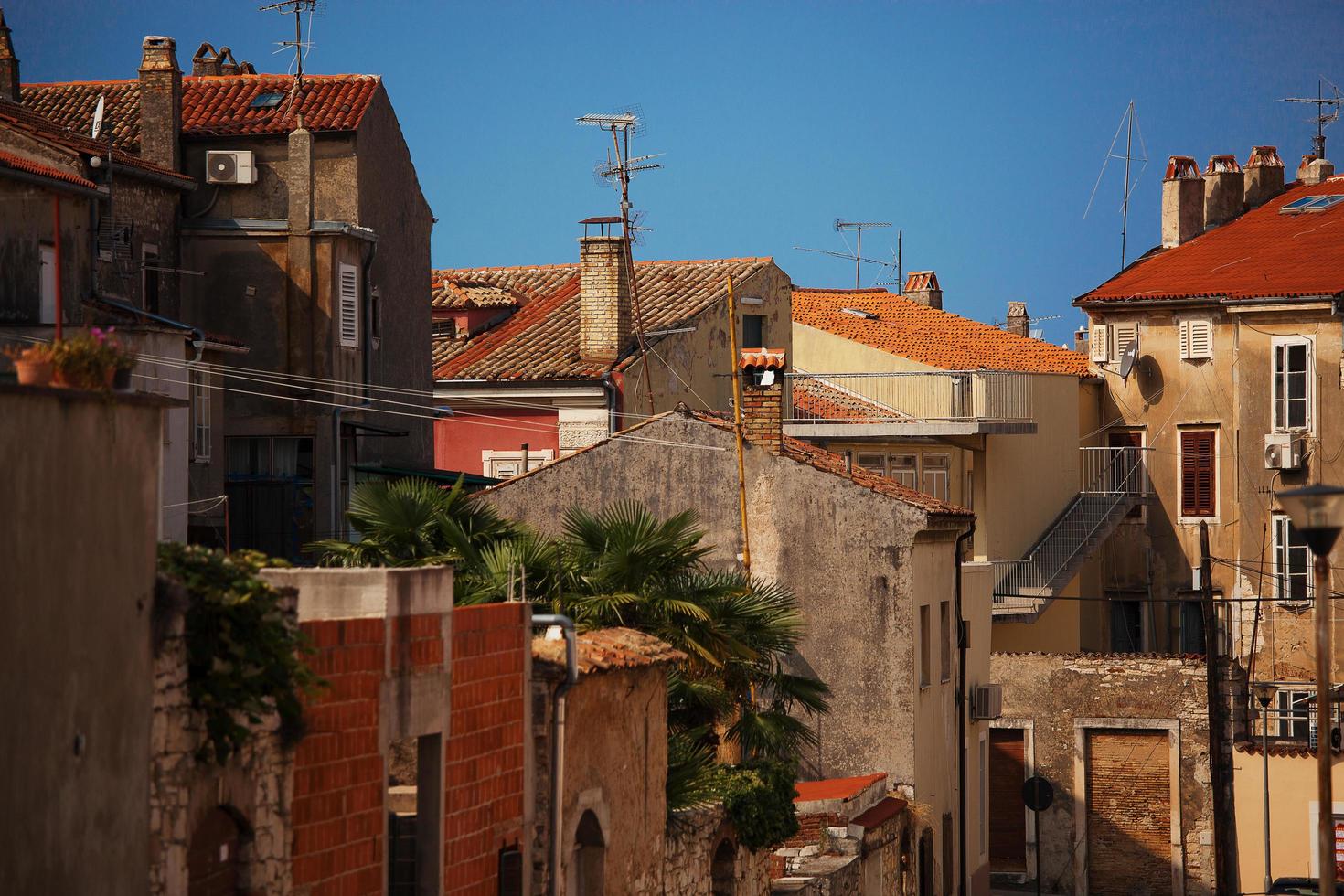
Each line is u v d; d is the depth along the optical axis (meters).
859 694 52.75
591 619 36.72
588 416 73.88
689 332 78.31
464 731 27.44
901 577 52.59
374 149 62.66
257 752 21.89
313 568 25.20
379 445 63.66
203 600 20.72
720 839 38.59
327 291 58.19
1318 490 29.36
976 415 77.62
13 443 17.88
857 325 87.75
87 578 18.94
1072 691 71.00
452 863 26.97
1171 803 69.69
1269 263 83.94
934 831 55.25
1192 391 84.31
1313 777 63.72
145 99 58.41
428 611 26.30
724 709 39.69
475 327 82.19
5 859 17.55
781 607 42.31
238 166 58.47
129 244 53.38
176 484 44.56
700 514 53.53
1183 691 69.75
